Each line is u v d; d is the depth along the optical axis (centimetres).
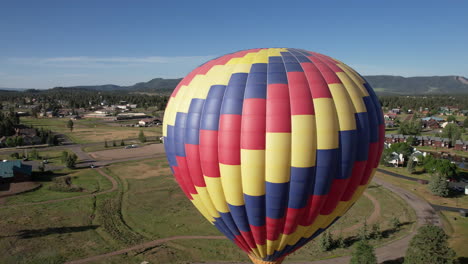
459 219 4075
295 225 1753
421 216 4162
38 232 3612
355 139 1630
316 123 1557
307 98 1583
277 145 1538
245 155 1589
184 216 4169
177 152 1897
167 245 3366
